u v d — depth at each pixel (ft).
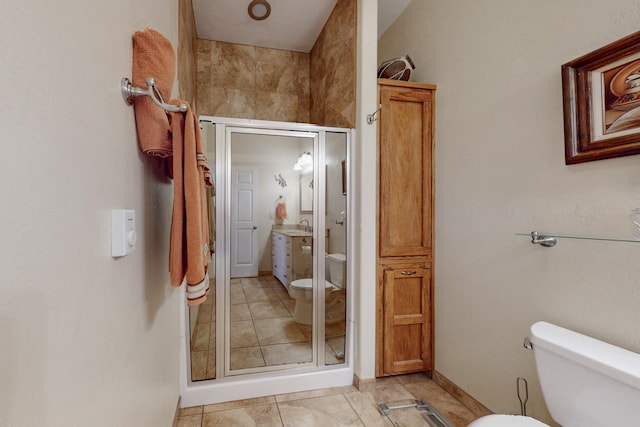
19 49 1.34
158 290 4.02
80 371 1.86
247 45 9.98
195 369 6.41
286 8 8.21
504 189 5.41
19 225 1.33
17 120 1.32
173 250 3.26
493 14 5.64
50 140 1.57
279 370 6.79
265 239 6.77
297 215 6.95
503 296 5.43
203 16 8.49
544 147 4.72
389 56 9.24
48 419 1.52
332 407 6.23
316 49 9.71
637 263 3.65
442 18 6.99
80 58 1.89
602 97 3.95
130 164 2.81
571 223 4.35
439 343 7.05
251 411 6.08
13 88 1.30
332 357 7.15
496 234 5.58
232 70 9.84
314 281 7.06
